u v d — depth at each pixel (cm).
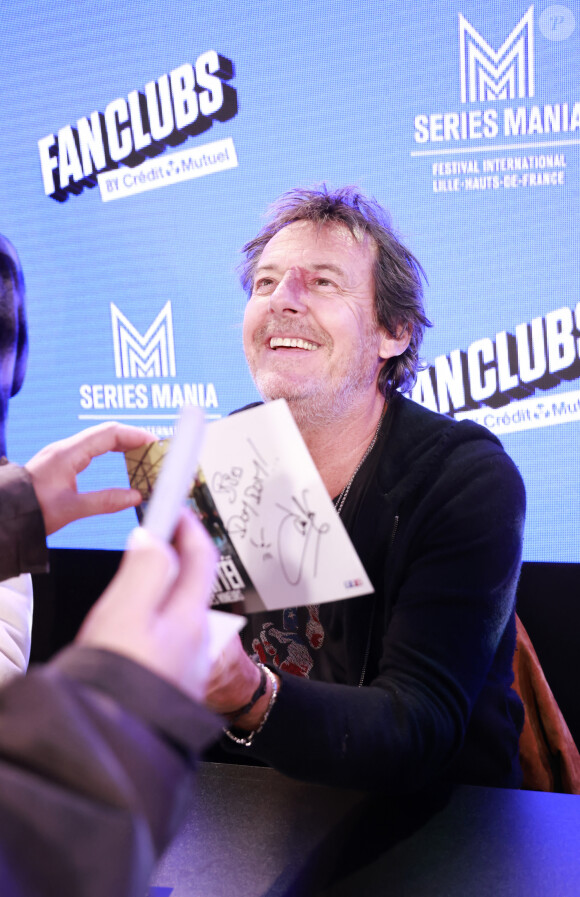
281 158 216
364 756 77
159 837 26
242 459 63
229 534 65
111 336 237
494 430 208
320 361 105
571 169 196
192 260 228
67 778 25
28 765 25
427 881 64
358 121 208
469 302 205
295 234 110
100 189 231
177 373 233
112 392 239
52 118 231
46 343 241
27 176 235
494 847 69
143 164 226
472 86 199
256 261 124
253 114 216
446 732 85
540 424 206
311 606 107
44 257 237
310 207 112
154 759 26
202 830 73
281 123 214
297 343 106
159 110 223
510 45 195
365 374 108
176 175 225
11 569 64
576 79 193
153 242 229
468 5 196
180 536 32
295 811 76
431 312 207
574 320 201
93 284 235
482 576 94
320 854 69
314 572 63
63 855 23
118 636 28
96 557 244
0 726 25
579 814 74
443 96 201
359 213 112
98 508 69
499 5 194
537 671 139
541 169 198
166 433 237
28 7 227
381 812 75
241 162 219
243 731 76
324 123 211
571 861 67
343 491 112
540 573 209
